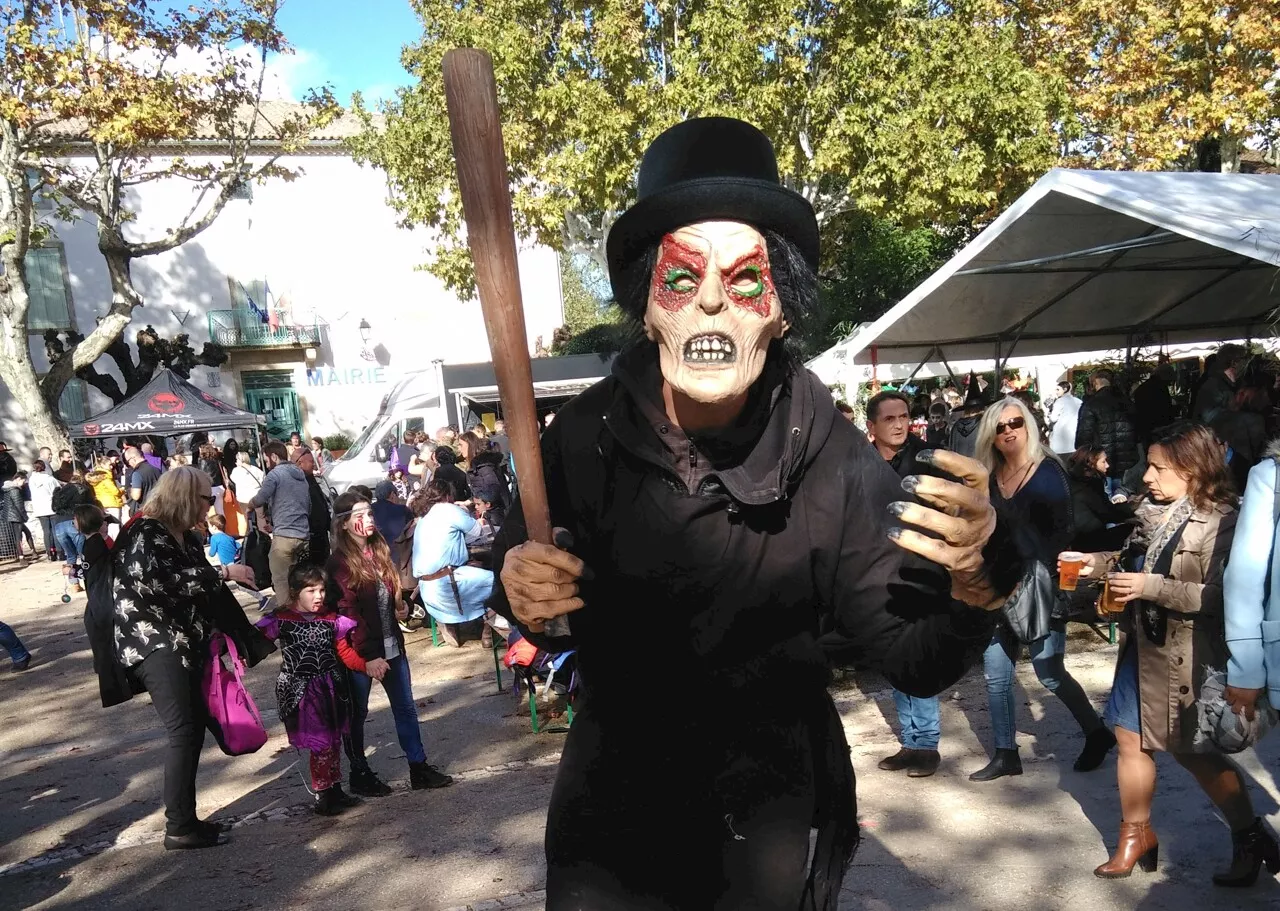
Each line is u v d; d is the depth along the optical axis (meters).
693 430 1.58
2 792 5.63
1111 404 9.42
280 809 5.04
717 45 14.73
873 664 1.64
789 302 1.62
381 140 17.61
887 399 5.12
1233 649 2.96
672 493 1.58
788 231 1.58
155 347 22.86
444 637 8.82
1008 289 9.05
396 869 4.18
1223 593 3.10
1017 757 4.59
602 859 1.65
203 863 4.42
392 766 5.59
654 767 1.63
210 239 29.47
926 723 4.66
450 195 16.97
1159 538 3.35
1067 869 3.66
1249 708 2.96
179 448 19.89
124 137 16.81
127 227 28.42
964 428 7.39
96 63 16.77
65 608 12.13
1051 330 10.53
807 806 1.63
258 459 17.38
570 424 1.69
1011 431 4.39
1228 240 5.34
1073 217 7.22
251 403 30.34
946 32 15.46
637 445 1.57
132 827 4.92
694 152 1.59
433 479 7.27
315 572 4.92
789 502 1.58
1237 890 3.40
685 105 14.64
